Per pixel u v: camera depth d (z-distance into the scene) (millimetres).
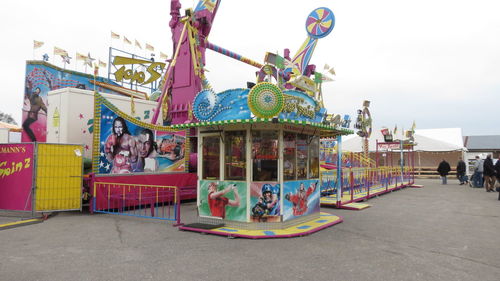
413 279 4547
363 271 4859
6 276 4602
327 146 19422
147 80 19156
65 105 10773
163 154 12102
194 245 6281
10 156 9547
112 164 10391
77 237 6898
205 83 11930
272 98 6879
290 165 7867
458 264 5223
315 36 10766
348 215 9891
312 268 4984
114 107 10531
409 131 22234
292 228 7520
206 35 13961
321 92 9570
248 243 6441
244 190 7438
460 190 18469
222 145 7836
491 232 7562
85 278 4535
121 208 10445
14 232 7367
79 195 9750
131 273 4742
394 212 10484
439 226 8227
